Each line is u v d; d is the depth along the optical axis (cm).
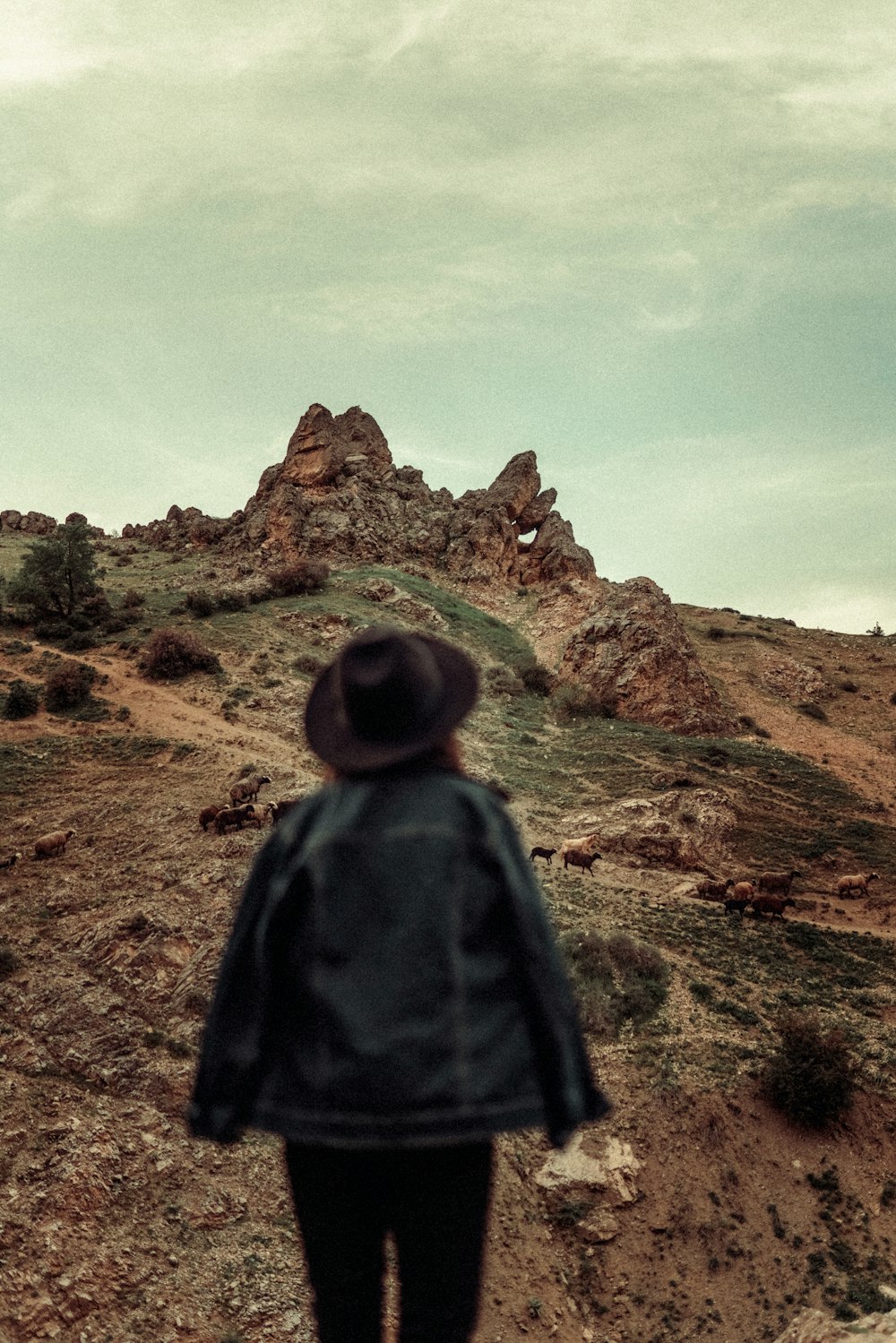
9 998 2814
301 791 4666
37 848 3903
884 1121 2789
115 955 3059
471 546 10444
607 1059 2948
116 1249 2020
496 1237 2333
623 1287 2331
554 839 5122
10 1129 2283
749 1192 2569
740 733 7525
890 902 5025
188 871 3697
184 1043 2748
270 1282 2041
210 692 6456
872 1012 3425
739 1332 2202
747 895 4306
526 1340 2114
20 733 5703
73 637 7431
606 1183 2528
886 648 10400
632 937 3744
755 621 11775
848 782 6556
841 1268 2359
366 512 10600
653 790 5847
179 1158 2334
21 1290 1862
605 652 7694
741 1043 3033
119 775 5006
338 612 8231
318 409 11425
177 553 11762
